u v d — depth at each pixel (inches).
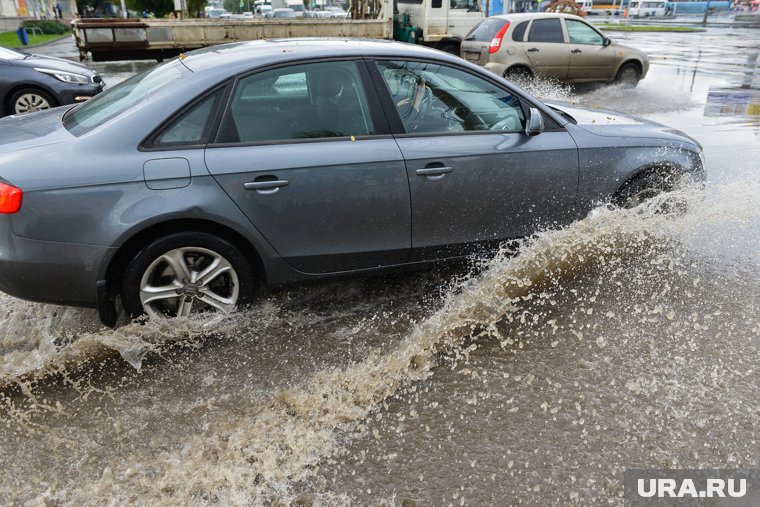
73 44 1124.5
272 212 126.9
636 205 167.3
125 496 90.4
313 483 93.4
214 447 100.4
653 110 403.2
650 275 160.1
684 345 129.3
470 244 148.6
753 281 157.6
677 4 2255.2
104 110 131.7
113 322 126.2
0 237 113.3
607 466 97.3
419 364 122.9
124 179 116.4
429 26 574.9
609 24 1561.3
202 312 131.3
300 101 131.6
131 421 106.9
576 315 140.9
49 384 117.0
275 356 126.6
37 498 90.3
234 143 125.0
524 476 95.2
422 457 98.9
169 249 122.8
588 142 155.9
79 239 115.5
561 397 113.3
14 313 140.2
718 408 110.0
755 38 1101.1
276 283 134.8
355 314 143.4
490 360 124.8
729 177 244.7
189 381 118.2
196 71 128.7
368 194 133.5
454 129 144.2
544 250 156.7
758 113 390.3
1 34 1338.6
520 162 146.9
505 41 458.6
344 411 109.6
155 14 1476.4
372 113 136.3
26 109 346.6
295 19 481.1
